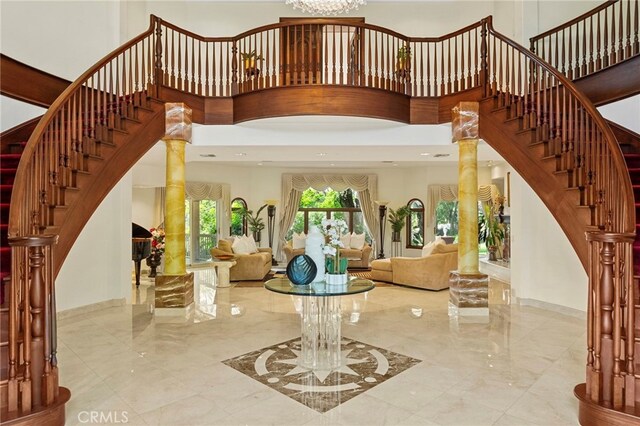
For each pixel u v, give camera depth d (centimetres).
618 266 244
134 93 473
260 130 565
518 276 594
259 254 864
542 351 393
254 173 1154
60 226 350
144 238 743
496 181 1079
